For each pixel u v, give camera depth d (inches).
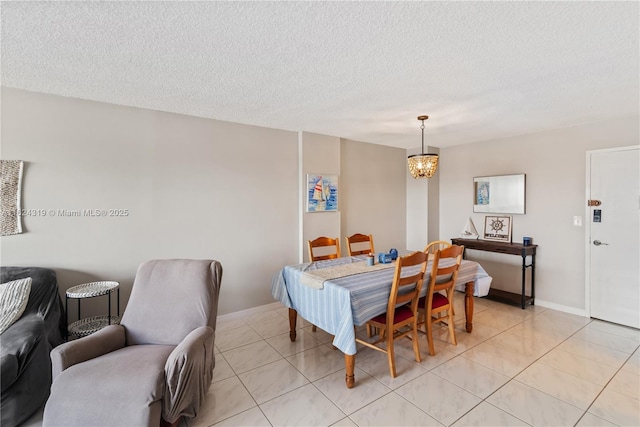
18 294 81.9
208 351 76.5
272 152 145.9
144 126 114.7
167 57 74.6
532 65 78.6
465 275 114.1
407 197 205.3
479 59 75.4
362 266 111.4
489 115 122.1
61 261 101.1
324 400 79.9
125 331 80.4
